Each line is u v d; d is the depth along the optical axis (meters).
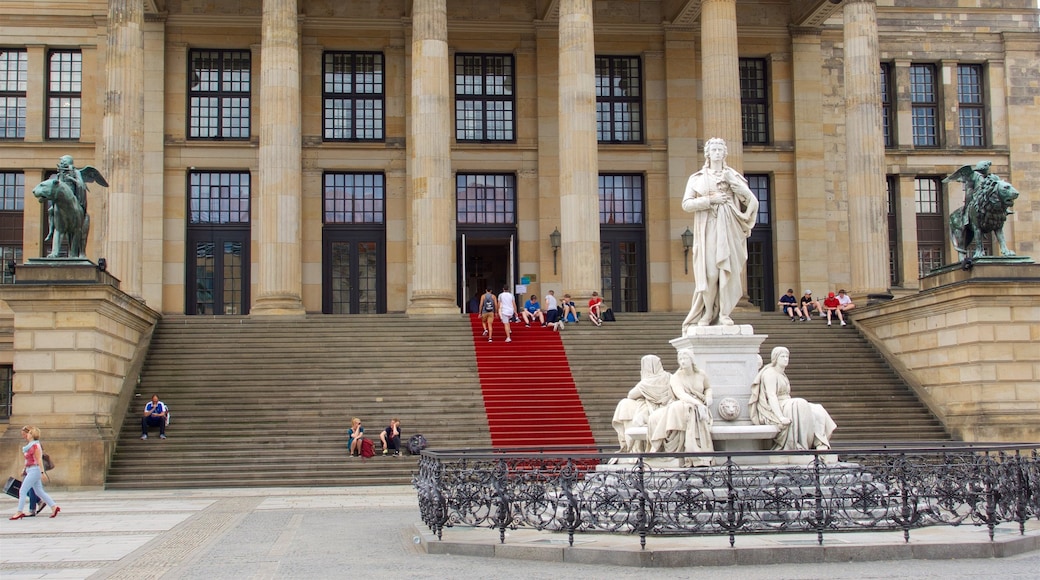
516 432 30.83
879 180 42.25
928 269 50.47
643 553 13.16
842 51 50.34
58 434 28.83
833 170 49.53
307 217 46.19
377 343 36.50
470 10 47.75
